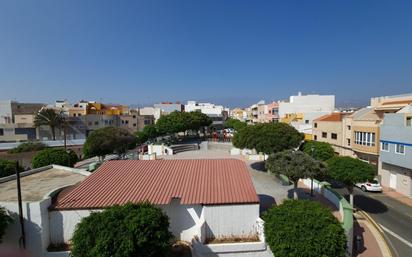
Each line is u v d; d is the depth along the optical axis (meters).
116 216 11.34
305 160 19.52
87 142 38.03
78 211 13.70
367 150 33.50
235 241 14.06
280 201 21.45
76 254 10.80
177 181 16.70
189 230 14.52
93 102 95.50
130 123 79.69
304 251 11.35
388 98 36.97
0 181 19.64
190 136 73.94
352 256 15.73
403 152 27.00
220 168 18.80
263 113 93.50
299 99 72.50
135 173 17.94
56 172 23.31
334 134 41.84
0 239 12.56
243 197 14.66
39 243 13.13
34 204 13.08
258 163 37.34
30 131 60.34
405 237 18.27
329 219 12.31
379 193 28.23
